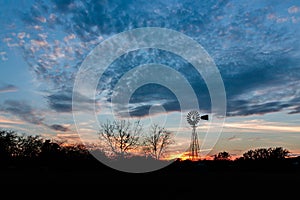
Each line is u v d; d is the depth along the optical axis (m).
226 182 26.48
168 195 20.58
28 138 47.66
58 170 41.50
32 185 23.19
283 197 19.84
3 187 21.84
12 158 46.09
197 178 31.09
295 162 56.16
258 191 22.02
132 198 19.45
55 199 18.73
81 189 22.34
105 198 19.42
